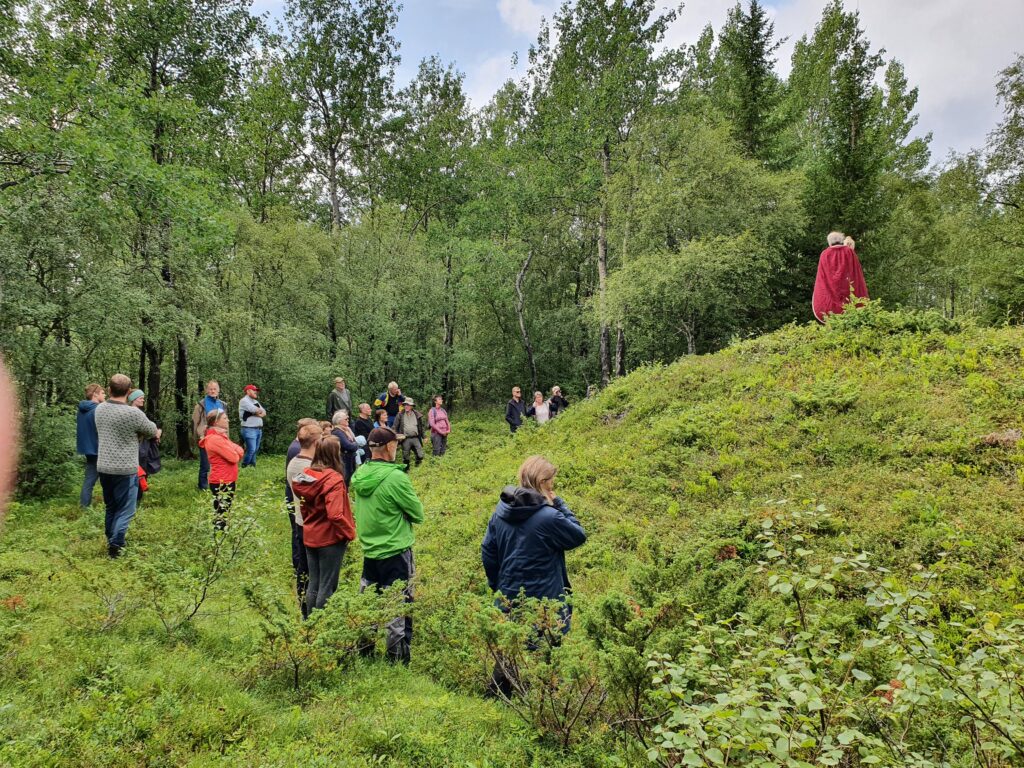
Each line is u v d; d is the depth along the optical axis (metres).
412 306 22.30
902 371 8.95
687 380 11.74
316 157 29.86
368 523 4.70
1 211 9.48
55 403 10.37
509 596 4.03
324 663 3.99
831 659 3.08
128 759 2.71
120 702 3.11
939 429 7.32
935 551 5.40
